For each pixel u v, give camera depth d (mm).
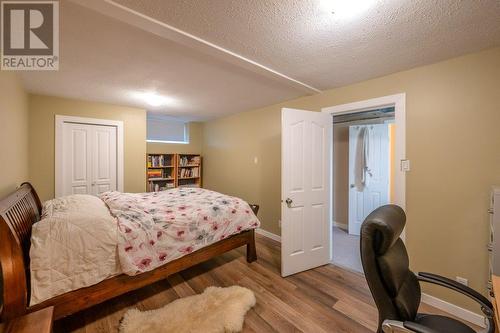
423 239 2172
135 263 1858
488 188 1841
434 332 987
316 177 2834
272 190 3838
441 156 2061
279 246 3514
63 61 2125
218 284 2416
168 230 2162
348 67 2219
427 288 2139
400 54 1938
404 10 1363
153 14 1412
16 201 1758
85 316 1901
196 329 1721
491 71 1817
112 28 1596
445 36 1650
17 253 1361
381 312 1186
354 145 4207
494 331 1212
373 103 2508
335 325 1828
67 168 3516
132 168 4098
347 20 1471
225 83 2734
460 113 1959
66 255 1588
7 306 1320
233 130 4707
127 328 1723
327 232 2938
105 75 2484
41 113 3295
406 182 2268
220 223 2596
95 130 3762
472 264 1921
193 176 5508
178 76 2521
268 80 2625
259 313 1964
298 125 2688
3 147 1976
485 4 1304
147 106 3977
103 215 1888
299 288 2355
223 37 1688
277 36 1673
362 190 4129
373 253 1191
